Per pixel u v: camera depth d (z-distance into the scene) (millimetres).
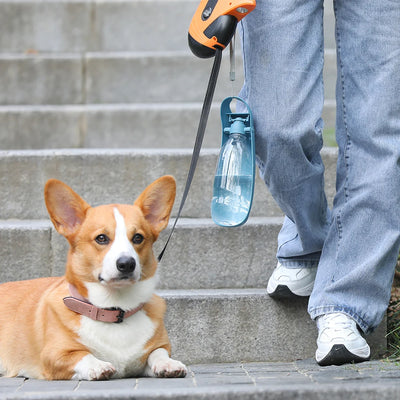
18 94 8219
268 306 5020
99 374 3820
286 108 4074
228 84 8242
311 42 4168
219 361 4984
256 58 4133
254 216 6148
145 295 4180
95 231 4082
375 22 4203
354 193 4352
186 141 7645
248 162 4090
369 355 4332
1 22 8867
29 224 5688
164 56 8289
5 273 5504
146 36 8945
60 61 8250
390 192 4230
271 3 4121
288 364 4758
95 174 6168
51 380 4004
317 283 4488
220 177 4098
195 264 5520
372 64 4230
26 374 4246
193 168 4176
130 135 7664
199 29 4074
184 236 5516
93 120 7680
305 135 4109
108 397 3098
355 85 4312
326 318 4352
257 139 4168
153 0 8953
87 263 4098
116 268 3916
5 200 6129
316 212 4543
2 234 5496
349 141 4371
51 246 5527
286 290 4902
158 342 4207
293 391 3117
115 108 7680
